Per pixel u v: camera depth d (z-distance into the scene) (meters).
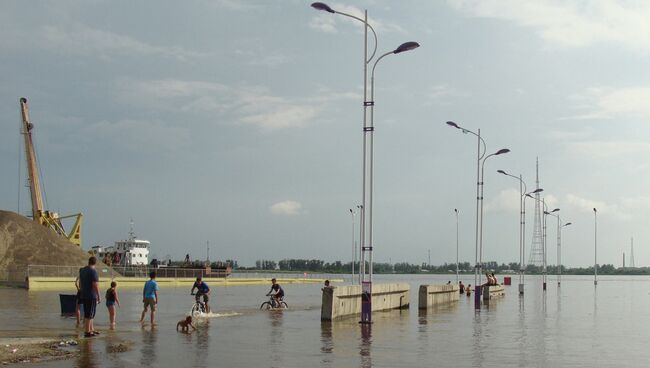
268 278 135.12
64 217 102.81
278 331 25.34
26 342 19.20
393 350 19.95
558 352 20.45
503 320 33.94
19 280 76.00
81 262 85.69
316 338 22.97
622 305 52.97
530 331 27.80
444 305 48.16
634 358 19.28
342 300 31.73
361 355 18.67
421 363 17.33
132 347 19.61
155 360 16.95
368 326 27.97
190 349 19.33
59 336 21.61
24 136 96.50
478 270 46.25
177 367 15.88
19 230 84.62
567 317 37.25
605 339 24.81
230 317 32.34
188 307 40.03
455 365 17.09
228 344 20.72
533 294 79.88
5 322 27.47
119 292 63.78
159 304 43.50
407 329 27.11
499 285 68.75
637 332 27.94
